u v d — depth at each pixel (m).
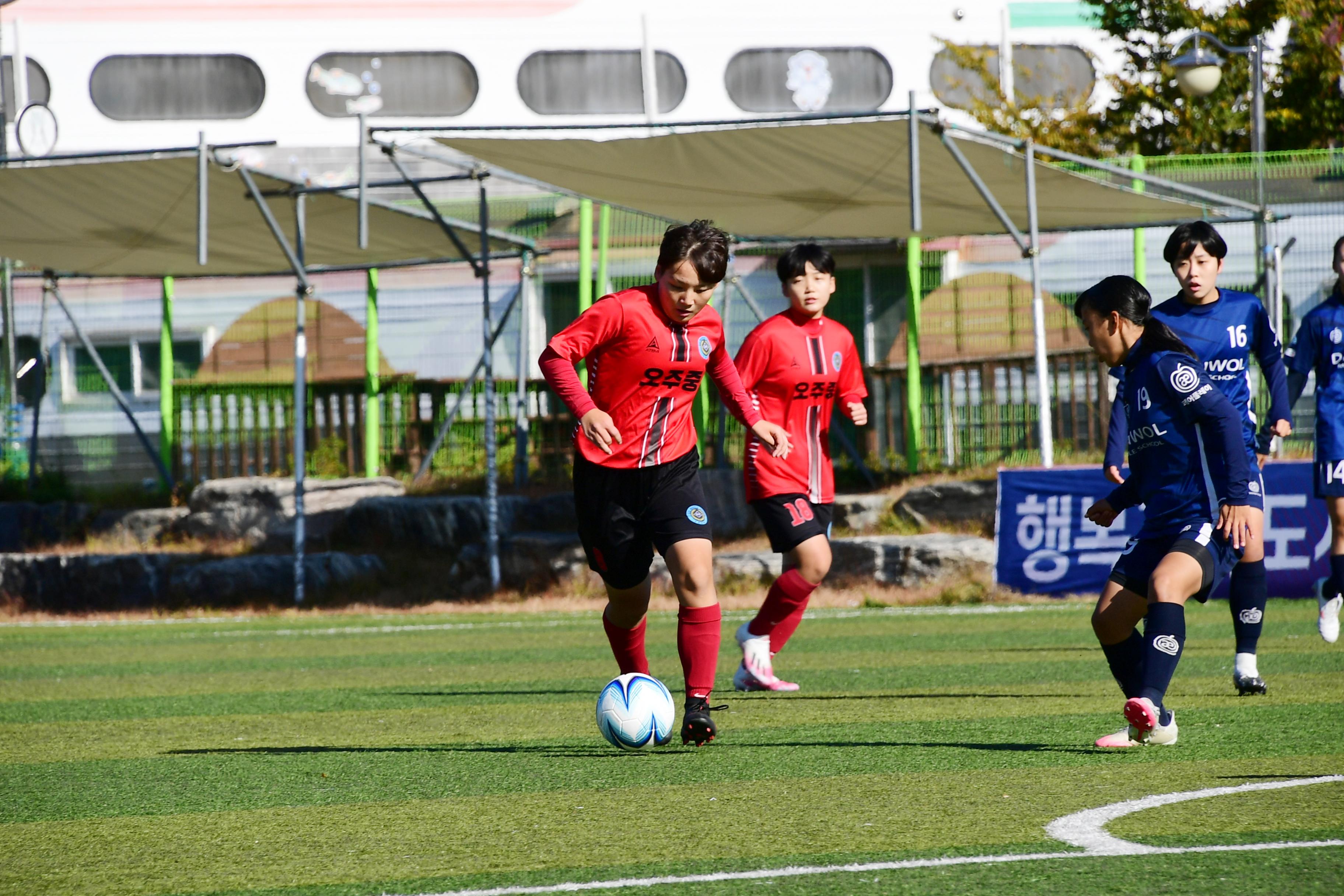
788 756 17.77
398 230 55.88
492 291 60.41
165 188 48.97
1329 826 12.88
